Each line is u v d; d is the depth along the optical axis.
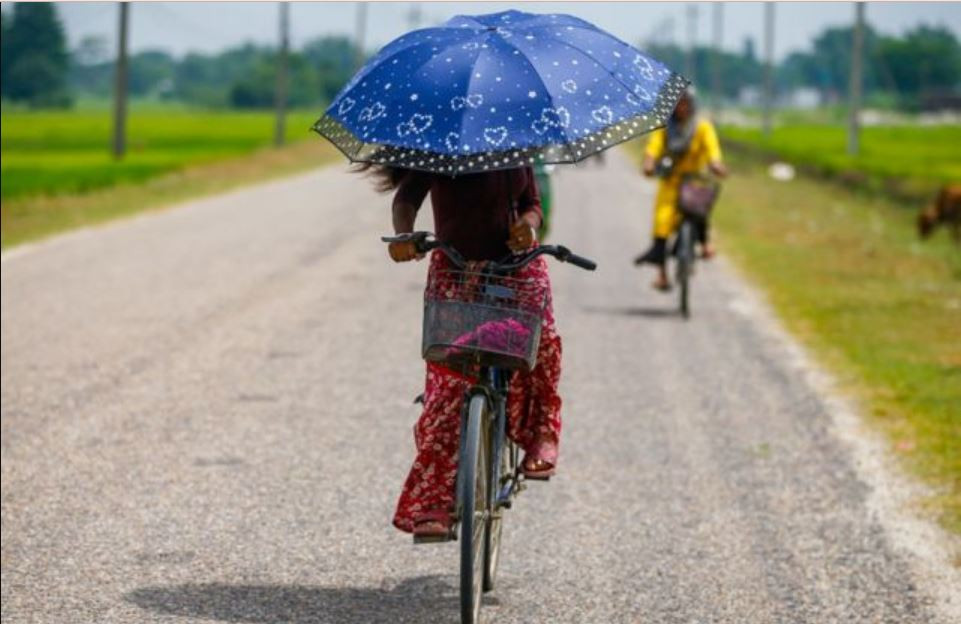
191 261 49.06
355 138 15.03
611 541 19.52
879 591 17.55
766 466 23.48
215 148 153.00
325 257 51.50
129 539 19.11
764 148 155.62
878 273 50.88
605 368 31.64
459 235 15.64
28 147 149.75
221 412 26.44
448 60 15.07
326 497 21.25
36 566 17.95
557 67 15.05
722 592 17.50
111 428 25.05
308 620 16.17
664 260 40.44
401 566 18.28
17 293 40.56
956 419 26.81
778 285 47.03
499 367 15.23
